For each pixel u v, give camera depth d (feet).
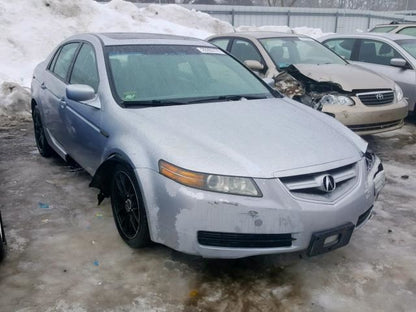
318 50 24.27
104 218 12.91
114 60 12.99
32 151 19.27
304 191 9.39
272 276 10.26
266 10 68.39
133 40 14.16
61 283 9.83
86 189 14.98
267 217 9.00
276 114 11.91
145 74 12.87
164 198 9.52
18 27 35.94
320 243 9.36
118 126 11.26
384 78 21.35
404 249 11.57
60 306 9.11
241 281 10.04
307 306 9.27
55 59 17.22
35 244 11.41
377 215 13.56
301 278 10.22
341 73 20.75
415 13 74.13
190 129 10.39
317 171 9.54
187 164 9.30
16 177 16.03
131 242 10.95
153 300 9.34
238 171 9.16
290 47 23.54
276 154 9.66
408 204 14.46
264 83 14.56
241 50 23.76
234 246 9.23
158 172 9.68
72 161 15.75
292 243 9.27
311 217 9.16
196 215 9.11
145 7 53.88
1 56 33.24
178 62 13.75
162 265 10.54
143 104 11.81
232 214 9.00
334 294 9.67
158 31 44.83
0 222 10.46
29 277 10.02
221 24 53.83
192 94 12.70
